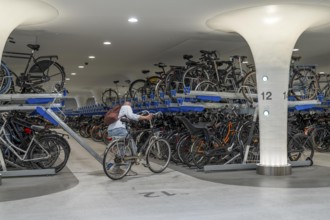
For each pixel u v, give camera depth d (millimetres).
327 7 5504
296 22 5980
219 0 5195
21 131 6770
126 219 3715
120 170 5977
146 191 5008
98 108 14383
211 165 6703
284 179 5902
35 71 6988
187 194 4805
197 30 7047
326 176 6207
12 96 6293
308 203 4297
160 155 6734
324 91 10289
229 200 4465
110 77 15203
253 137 7230
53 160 6645
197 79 7828
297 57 8383
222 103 8234
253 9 5625
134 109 10055
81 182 5707
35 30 7008
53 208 4141
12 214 3896
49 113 6520
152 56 10227
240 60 8211
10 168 6945
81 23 6484
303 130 10062
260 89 6309
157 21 6371
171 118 8828
